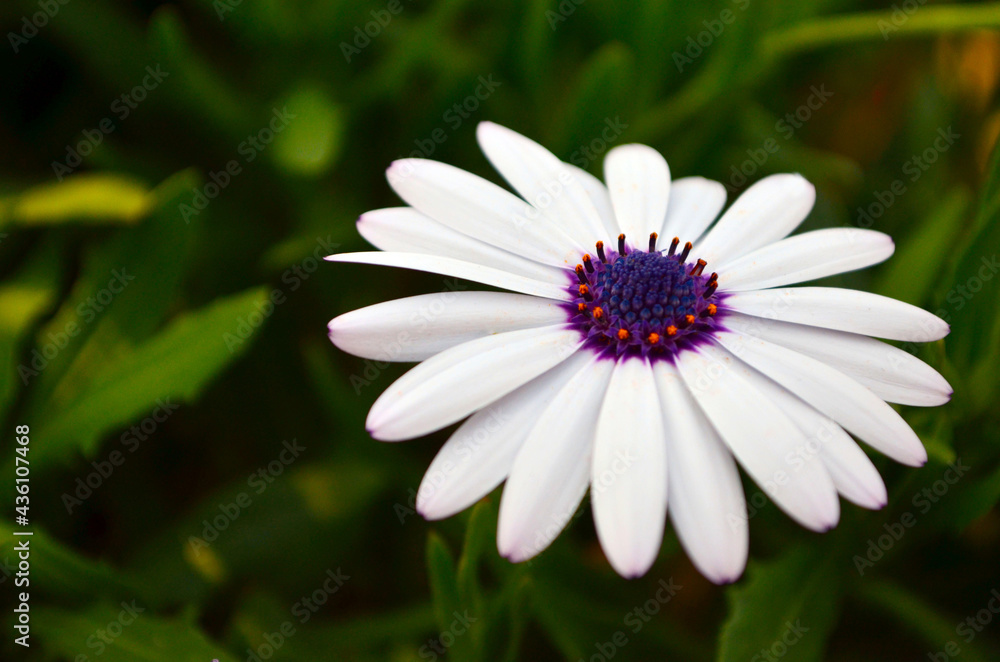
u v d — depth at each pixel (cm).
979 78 36
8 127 34
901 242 34
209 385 33
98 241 33
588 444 27
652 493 26
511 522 26
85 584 29
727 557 26
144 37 33
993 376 30
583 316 28
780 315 28
